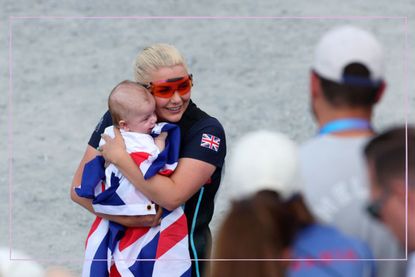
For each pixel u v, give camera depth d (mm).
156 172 13016
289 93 27125
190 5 33188
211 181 13625
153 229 13430
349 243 8258
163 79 13195
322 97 9344
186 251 13445
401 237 8500
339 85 9211
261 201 7781
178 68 13273
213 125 13562
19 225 20859
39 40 30828
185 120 13609
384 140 8672
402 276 8500
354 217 8633
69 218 21359
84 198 13805
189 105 13750
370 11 32438
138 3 33281
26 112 26516
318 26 31406
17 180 22984
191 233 13562
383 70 9398
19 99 27219
